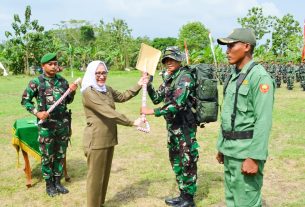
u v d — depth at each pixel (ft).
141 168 18.90
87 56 155.74
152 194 15.44
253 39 9.41
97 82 12.70
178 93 12.49
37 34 136.77
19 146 16.52
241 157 9.36
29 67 140.87
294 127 28.30
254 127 9.08
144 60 13.93
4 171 18.89
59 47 146.82
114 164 19.66
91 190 12.92
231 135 9.58
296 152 21.02
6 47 141.69
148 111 12.84
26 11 135.95
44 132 15.14
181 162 13.28
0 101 47.62
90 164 12.88
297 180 16.80
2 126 30.71
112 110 12.45
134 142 24.45
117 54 176.86
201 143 23.79
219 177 17.13
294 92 56.95
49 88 15.24
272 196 15.05
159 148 22.90
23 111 38.68
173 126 13.21
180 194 14.23
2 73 132.36
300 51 109.29
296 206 13.96
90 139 12.73
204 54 112.47
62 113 15.49
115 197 15.20
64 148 15.81
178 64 12.94
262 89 8.96
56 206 14.53
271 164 19.04
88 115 12.87
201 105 12.54
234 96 9.48
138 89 14.06
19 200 15.17
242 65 9.57
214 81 12.40
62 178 17.62
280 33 157.79
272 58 125.18
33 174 18.38
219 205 14.23
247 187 9.57
